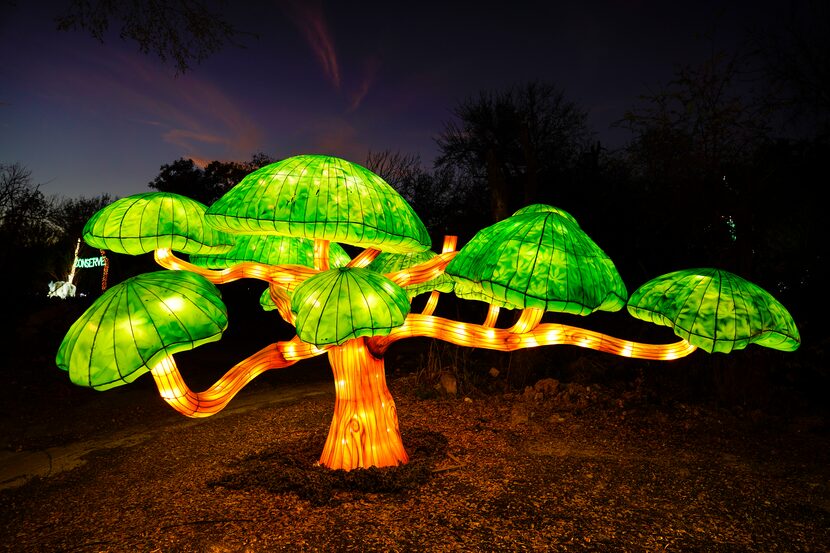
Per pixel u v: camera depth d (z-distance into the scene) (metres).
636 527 3.86
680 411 7.19
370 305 3.49
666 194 8.58
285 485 4.46
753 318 3.35
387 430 4.86
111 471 5.42
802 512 4.18
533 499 4.28
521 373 8.74
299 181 3.70
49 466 5.80
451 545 3.55
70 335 3.17
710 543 3.66
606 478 4.80
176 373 3.73
